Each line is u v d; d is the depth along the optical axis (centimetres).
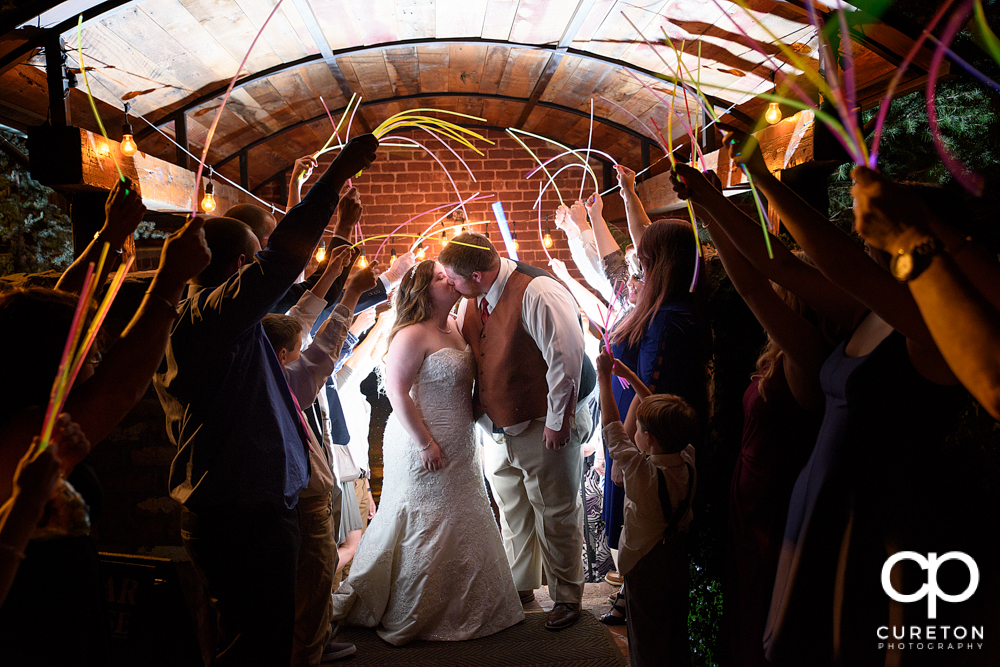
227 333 162
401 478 272
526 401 276
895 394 125
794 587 137
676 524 202
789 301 181
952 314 79
